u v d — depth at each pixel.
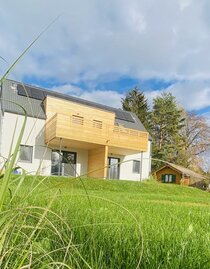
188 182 35.19
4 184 0.93
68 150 21.73
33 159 18.89
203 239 1.90
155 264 1.30
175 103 49.56
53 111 19.91
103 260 1.37
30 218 1.62
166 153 45.09
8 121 18.59
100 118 20.30
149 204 5.87
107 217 2.58
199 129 45.69
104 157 20.58
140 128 27.22
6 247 1.06
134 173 24.69
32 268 1.11
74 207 2.92
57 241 1.49
